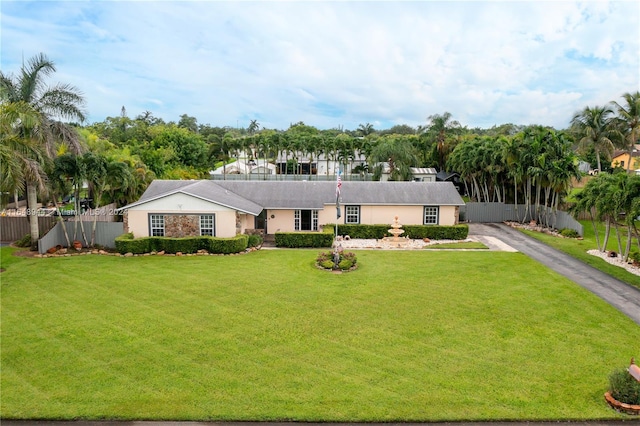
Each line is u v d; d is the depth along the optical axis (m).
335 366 12.91
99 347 14.05
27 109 24.64
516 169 40.25
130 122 88.00
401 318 16.77
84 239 29.02
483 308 17.94
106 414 10.55
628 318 17.06
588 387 11.95
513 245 31.92
